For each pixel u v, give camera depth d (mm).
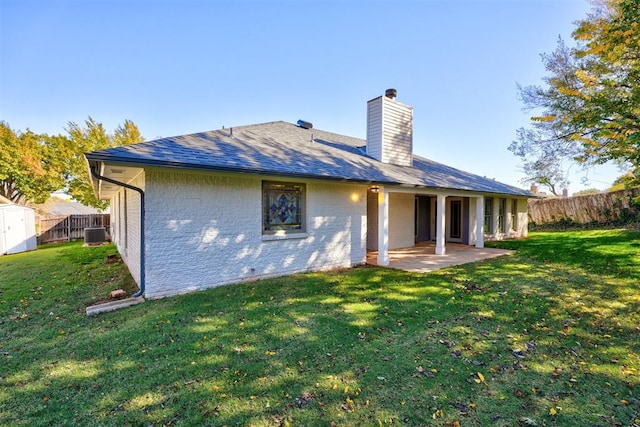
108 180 5457
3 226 14391
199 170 5652
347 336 4074
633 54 6574
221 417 2547
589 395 2824
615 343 3846
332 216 8641
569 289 6105
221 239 6695
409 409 2643
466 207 14289
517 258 9727
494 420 2508
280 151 8273
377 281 6996
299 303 5449
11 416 2566
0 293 6430
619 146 6512
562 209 18438
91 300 5828
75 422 2494
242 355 3576
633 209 15594
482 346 3795
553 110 10391
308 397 2805
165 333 4184
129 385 2996
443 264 8938
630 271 7191
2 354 3662
